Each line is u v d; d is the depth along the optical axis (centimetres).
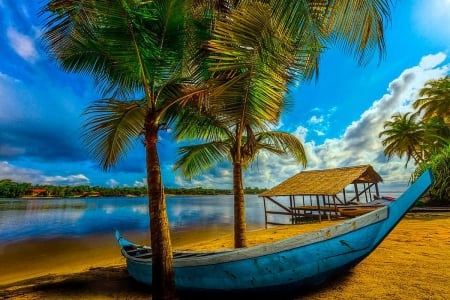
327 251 358
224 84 384
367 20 313
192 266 413
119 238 731
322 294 380
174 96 459
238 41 344
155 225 394
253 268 372
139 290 501
